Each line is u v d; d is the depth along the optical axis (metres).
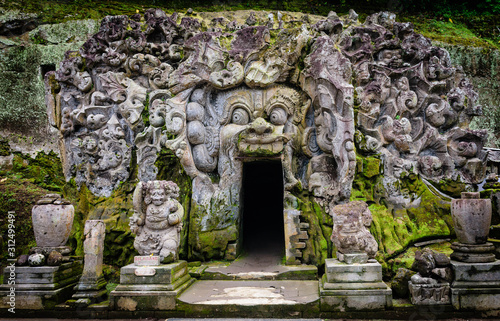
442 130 7.66
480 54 10.23
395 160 7.12
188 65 7.04
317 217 6.80
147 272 5.42
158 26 7.77
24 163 9.21
